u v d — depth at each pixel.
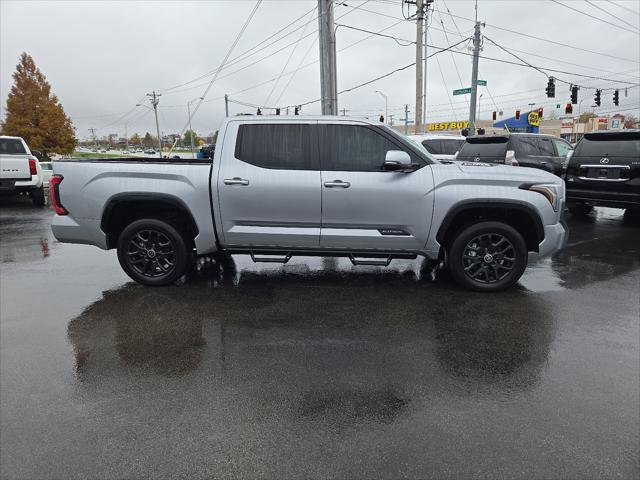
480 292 5.00
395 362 3.41
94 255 7.03
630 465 2.31
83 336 3.89
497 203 4.70
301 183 4.74
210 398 2.93
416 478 2.23
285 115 4.89
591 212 11.20
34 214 11.78
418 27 22.75
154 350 3.62
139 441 2.51
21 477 2.25
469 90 23.39
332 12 14.98
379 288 5.17
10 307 4.62
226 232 4.94
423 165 4.82
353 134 4.80
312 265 6.20
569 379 3.15
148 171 4.89
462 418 2.71
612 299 4.81
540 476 2.24
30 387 3.07
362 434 2.56
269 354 3.54
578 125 68.50
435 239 4.82
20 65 40.59
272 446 2.46
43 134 40.72
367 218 4.79
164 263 5.24
